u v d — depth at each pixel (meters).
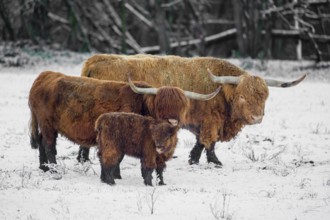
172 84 44.69
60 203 31.39
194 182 38.81
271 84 44.03
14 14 151.50
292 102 79.44
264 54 155.62
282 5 159.88
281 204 32.75
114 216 29.72
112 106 38.06
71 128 38.56
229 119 44.62
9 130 55.62
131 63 44.44
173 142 36.25
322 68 130.50
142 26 191.12
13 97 77.00
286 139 54.72
